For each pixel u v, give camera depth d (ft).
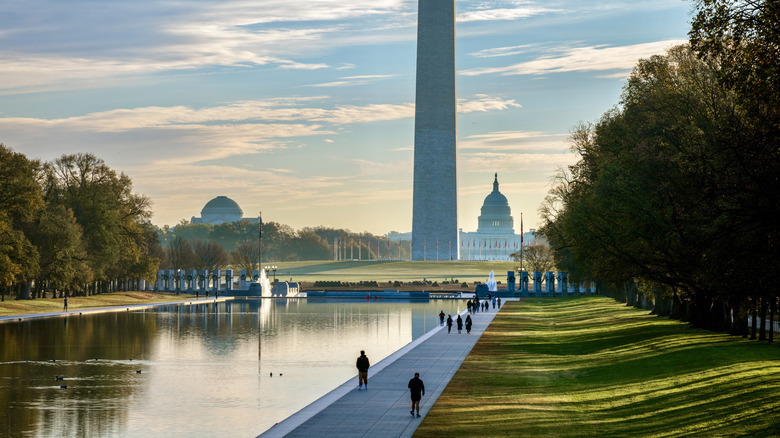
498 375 158.20
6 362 199.31
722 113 165.99
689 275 182.91
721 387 118.62
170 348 229.66
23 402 145.38
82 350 224.33
